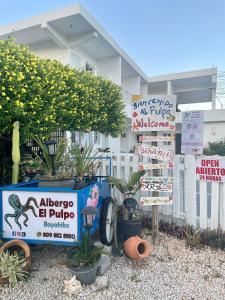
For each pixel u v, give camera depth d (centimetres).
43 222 314
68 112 521
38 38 1008
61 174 360
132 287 286
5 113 400
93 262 292
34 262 340
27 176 458
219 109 1808
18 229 320
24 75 415
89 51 1224
